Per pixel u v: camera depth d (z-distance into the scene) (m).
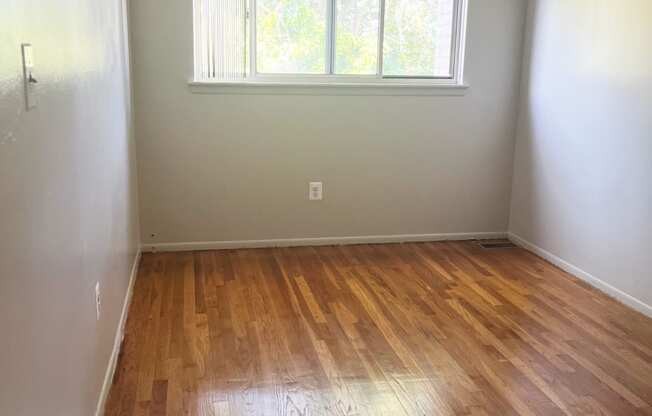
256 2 3.78
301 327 2.86
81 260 1.76
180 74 3.72
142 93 3.70
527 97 4.11
